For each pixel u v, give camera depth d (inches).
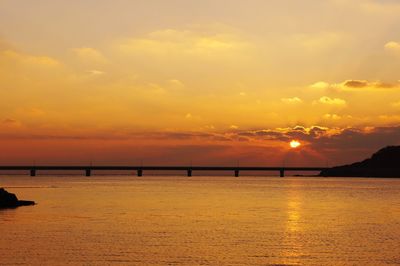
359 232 3034.0
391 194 7322.8
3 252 2337.6
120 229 3061.0
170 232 2950.3
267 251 2407.7
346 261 2219.5
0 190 4621.1
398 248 2501.2
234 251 2399.1
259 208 4650.6
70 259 2209.6
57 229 3043.8
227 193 7298.2
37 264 2121.1
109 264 2132.1
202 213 4099.4
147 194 6875.0
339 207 4869.6
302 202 5511.8
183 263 2162.9
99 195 6565.0
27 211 4128.9
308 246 2539.4
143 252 2357.3
